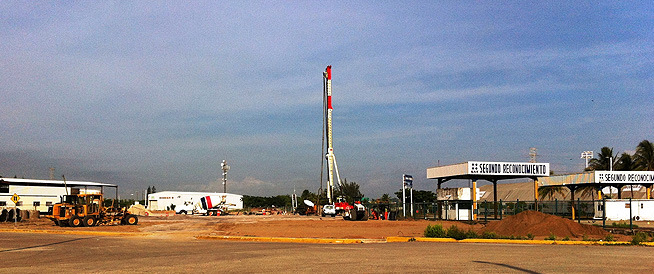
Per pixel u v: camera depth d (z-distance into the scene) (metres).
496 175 52.28
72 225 37.66
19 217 47.16
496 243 23.59
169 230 33.66
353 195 85.00
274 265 14.32
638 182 51.81
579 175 53.03
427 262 14.85
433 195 101.56
